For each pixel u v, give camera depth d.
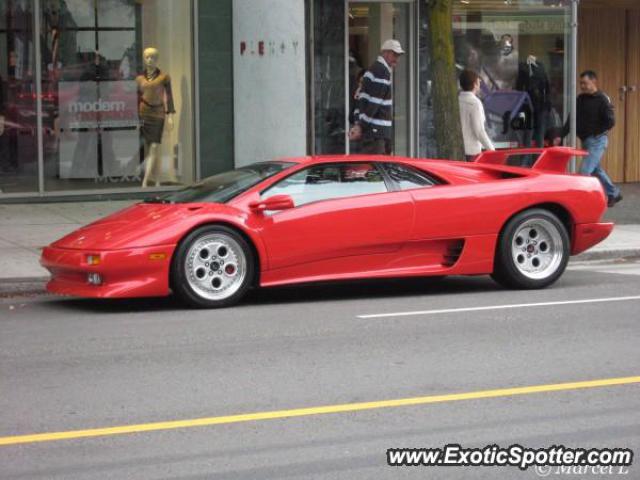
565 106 19.73
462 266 11.34
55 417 6.89
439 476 5.77
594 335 9.20
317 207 10.85
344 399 7.23
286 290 11.96
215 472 5.84
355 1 19.23
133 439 6.43
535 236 11.71
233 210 10.70
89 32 17.62
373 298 11.35
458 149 15.23
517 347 8.76
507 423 6.67
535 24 19.75
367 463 5.97
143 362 8.38
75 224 15.80
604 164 21.84
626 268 13.64
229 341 9.12
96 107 17.77
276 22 16.61
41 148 17.47
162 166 18.23
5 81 17.19
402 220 11.05
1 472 5.88
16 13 17.19
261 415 6.89
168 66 18.09
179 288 10.55
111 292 10.31
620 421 6.70
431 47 15.25
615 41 21.52
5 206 17.27
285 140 16.84
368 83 16.62
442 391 7.41
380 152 16.78
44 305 11.25
